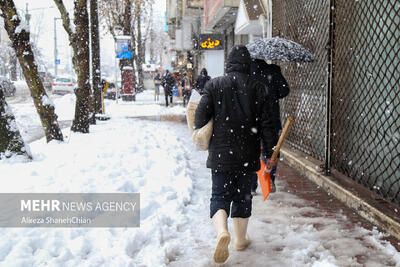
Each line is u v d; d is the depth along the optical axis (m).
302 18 7.41
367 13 4.90
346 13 5.36
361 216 4.57
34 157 7.26
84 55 10.52
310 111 7.11
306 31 7.21
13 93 31.64
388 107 4.47
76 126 10.62
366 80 4.95
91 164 6.58
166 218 4.37
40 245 3.61
